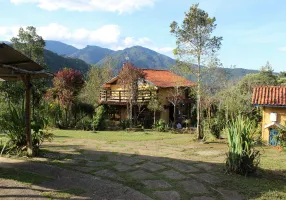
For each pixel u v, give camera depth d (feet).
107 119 76.79
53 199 17.63
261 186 22.85
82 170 25.20
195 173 26.14
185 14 50.34
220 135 53.62
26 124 28.99
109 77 115.34
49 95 81.41
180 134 63.46
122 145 42.14
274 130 46.37
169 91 85.05
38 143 30.63
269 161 32.63
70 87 79.36
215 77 54.70
